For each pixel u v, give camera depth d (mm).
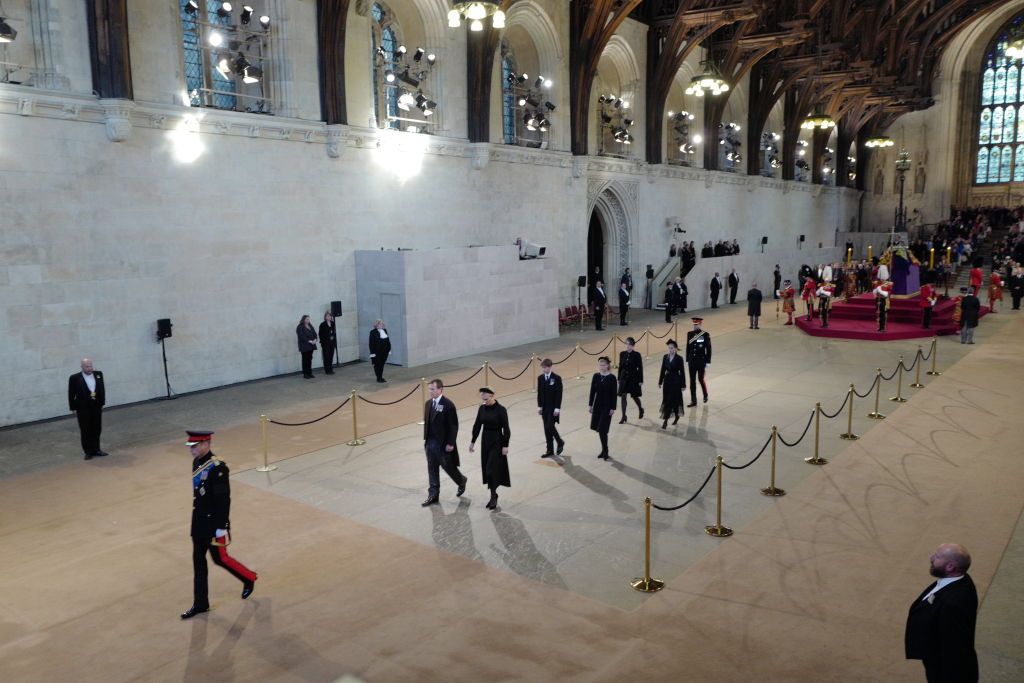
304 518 9328
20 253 13750
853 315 27203
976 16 46219
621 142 31656
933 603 4492
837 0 33531
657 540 8508
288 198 18375
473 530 8883
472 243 23766
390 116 21578
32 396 14102
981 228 46719
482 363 20031
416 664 6074
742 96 39344
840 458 11547
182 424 14016
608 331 26344
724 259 34906
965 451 11758
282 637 6559
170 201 15992
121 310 15328
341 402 15711
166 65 15828
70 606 7203
